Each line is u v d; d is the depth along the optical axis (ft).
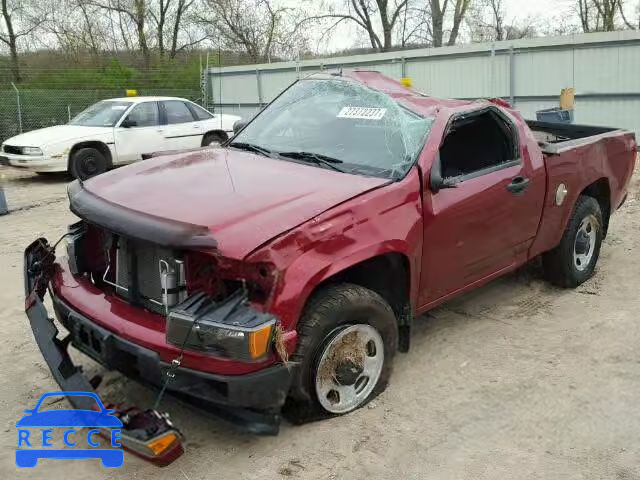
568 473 10.25
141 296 11.00
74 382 10.60
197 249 9.59
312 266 10.15
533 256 16.39
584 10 89.04
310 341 10.51
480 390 12.81
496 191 14.03
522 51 50.65
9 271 20.76
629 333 15.34
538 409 12.11
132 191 11.53
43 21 89.71
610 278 19.22
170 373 9.71
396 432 11.36
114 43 97.40
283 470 10.37
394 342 12.19
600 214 18.61
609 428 11.48
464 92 54.95
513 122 15.14
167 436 9.20
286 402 11.43
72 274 12.22
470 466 10.45
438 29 90.27
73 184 12.75
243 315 9.55
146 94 70.33
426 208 12.39
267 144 14.61
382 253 11.25
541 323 16.08
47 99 60.08
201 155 14.14
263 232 9.93
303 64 66.59
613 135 18.97
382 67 60.54
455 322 16.20
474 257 14.05
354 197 11.23
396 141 13.11
